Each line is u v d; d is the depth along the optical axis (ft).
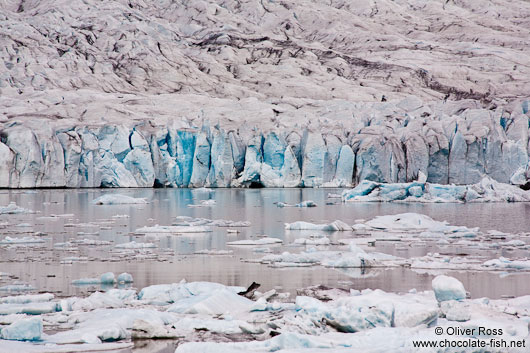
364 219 262.47
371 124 591.78
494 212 303.07
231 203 360.89
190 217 262.47
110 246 168.86
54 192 447.01
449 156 529.45
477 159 524.52
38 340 75.41
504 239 191.21
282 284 113.19
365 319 79.82
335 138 533.14
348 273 125.08
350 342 72.43
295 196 426.10
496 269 129.80
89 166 497.46
